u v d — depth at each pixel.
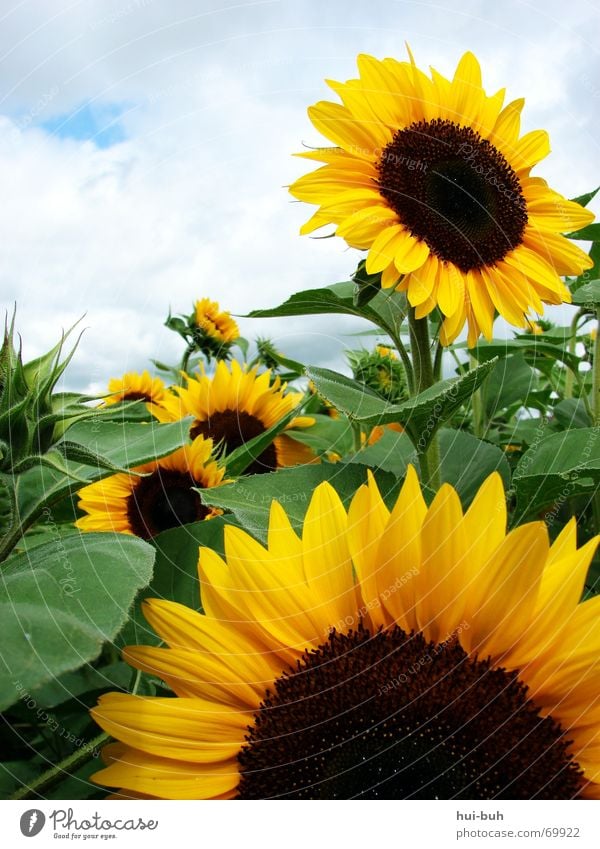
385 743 0.27
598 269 0.54
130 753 0.27
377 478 0.39
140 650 0.28
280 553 0.30
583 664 0.27
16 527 0.31
